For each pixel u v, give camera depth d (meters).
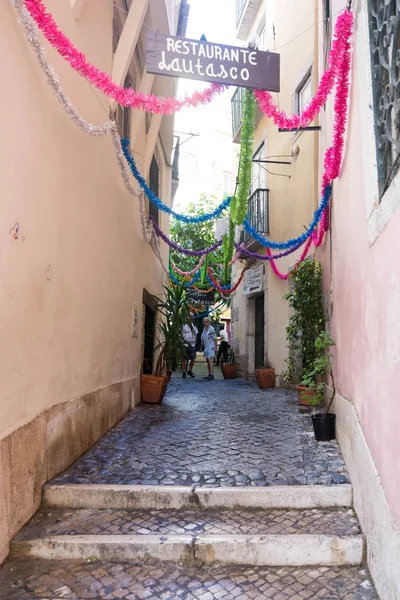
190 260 18.22
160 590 2.65
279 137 10.41
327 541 2.91
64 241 3.86
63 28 3.83
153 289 9.37
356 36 3.44
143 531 3.09
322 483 3.58
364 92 3.10
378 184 2.72
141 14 5.29
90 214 4.60
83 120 3.89
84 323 4.45
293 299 7.70
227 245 10.12
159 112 3.78
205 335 12.88
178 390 9.74
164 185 11.63
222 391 9.52
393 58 2.37
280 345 10.06
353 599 2.53
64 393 3.94
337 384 4.93
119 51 5.26
